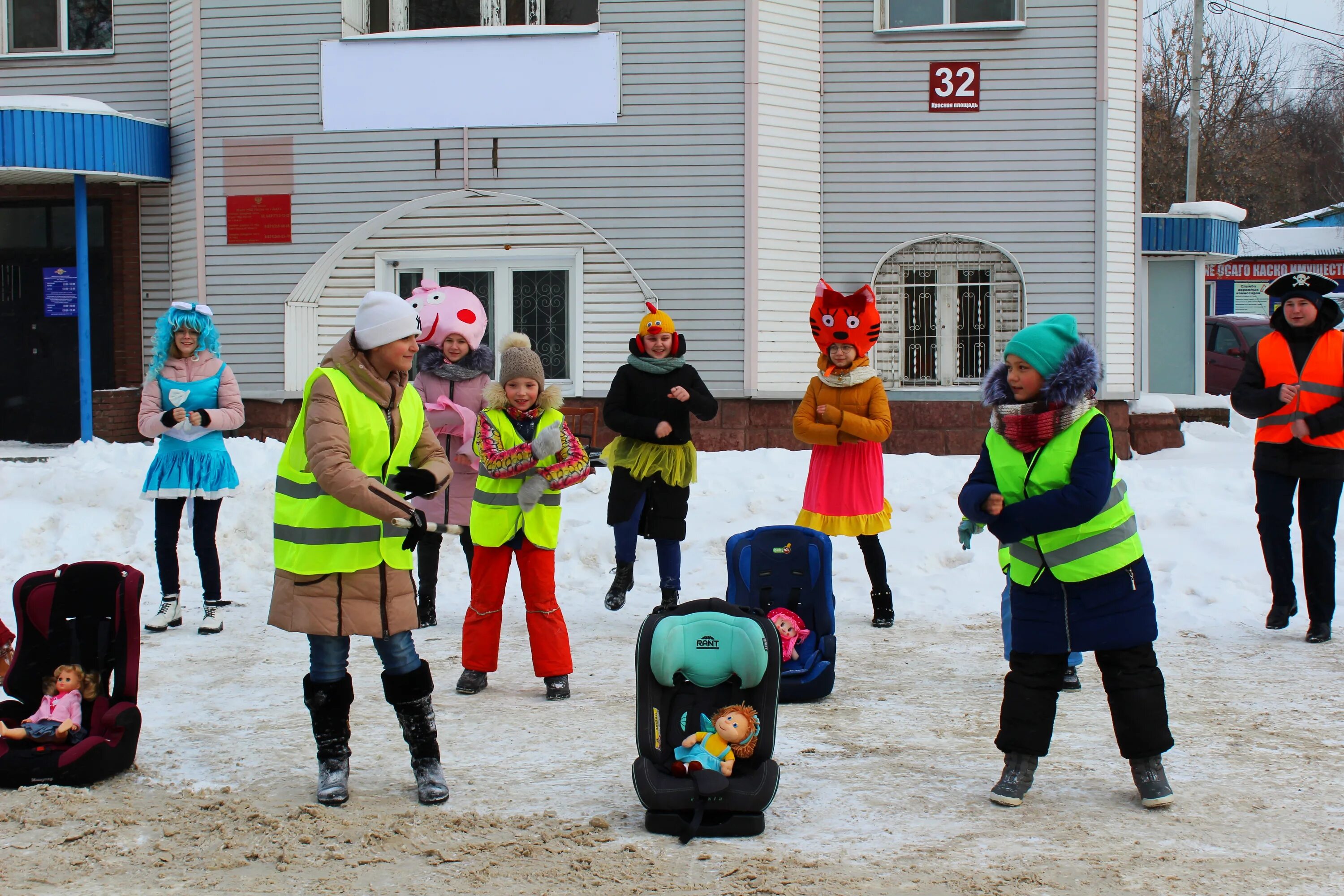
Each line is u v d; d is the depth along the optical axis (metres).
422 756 4.25
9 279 14.45
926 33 13.14
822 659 5.68
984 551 8.49
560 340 13.47
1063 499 3.97
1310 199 44.00
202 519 7.14
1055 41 13.13
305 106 13.27
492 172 13.11
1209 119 41.69
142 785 4.41
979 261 13.40
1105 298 13.27
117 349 14.26
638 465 7.08
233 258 13.44
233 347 13.48
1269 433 6.83
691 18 12.87
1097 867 3.60
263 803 4.22
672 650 4.12
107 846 3.79
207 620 7.09
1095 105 13.16
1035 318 13.36
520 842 3.83
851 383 7.10
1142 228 13.46
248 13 13.29
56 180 13.72
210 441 7.16
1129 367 13.46
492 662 5.78
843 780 4.47
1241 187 41.44
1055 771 4.57
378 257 13.47
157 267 14.19
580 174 13.05
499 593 5.73
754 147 12.86
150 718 5.34
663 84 12.92
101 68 14.15
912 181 13.27
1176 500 9.11
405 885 3.50
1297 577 7.89
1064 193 13.23
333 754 4.21
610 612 7.71
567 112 13.02
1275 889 3.43
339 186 13.27
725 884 3.50
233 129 13.38
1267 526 6.89
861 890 3.43
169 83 13.97
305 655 6.57
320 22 13.19
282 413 13.34
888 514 7.20
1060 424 4.08
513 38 13.02
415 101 13.14
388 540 4.14
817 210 13.30
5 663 4.65
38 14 14.36
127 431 13.80
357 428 4.05
